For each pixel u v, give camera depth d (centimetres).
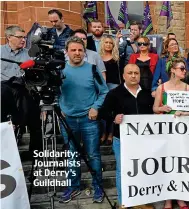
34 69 339
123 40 607
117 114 374
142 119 374
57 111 365
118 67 519
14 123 361
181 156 386
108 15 759
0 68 454
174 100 386
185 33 948
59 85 359
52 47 347
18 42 454
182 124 383
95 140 407
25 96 366
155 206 407
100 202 411
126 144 372
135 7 888
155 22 920
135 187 375
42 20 713
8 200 329
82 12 762
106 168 502
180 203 396
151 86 504
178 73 389
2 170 327
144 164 377
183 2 948
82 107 399
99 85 396
